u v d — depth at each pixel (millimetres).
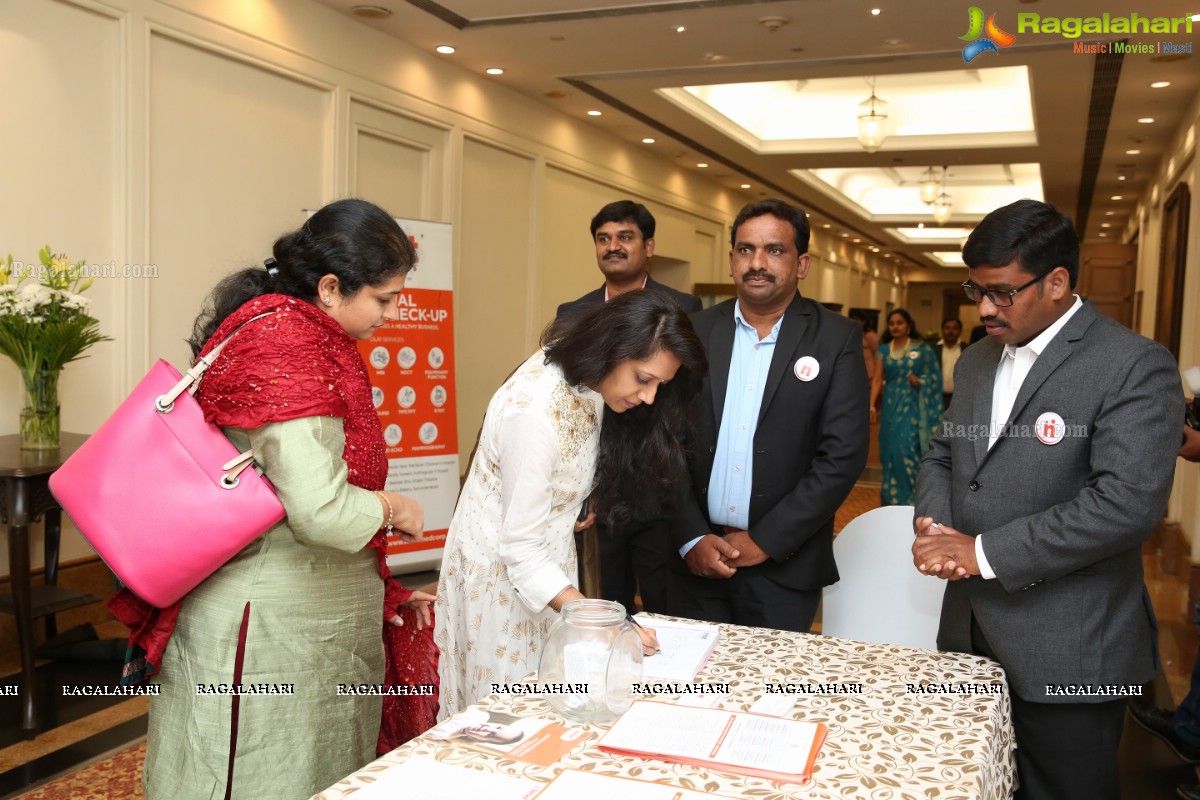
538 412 1677
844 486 2223
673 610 2438
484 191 6680
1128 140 7777
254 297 1523
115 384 4055
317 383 1389
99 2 3842
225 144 4562
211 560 1370
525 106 7000
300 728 1490
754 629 1859
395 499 1505
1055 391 1705
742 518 2355
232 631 1438
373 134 5574
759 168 9758
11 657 3672
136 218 4055
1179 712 2891
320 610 1495
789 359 2281
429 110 5949
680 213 10016
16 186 3629
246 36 4574
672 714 1358
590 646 1349
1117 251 13422
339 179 5238
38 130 3697
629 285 3355
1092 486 1629
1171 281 7578
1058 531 1609
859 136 7348
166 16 4152
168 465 1368
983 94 8180
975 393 1885
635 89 6719
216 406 1373
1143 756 2939
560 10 5066
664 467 1828
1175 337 6895
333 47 5133
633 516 1917
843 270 16953
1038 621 1708
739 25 5215
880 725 1360
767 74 6195
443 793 1111
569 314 1778
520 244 7137
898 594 2246
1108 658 1696
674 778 1167
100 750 2854
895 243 16922
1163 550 5938
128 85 3988
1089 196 10953
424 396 5117
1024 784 1814
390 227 1530
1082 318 1726
